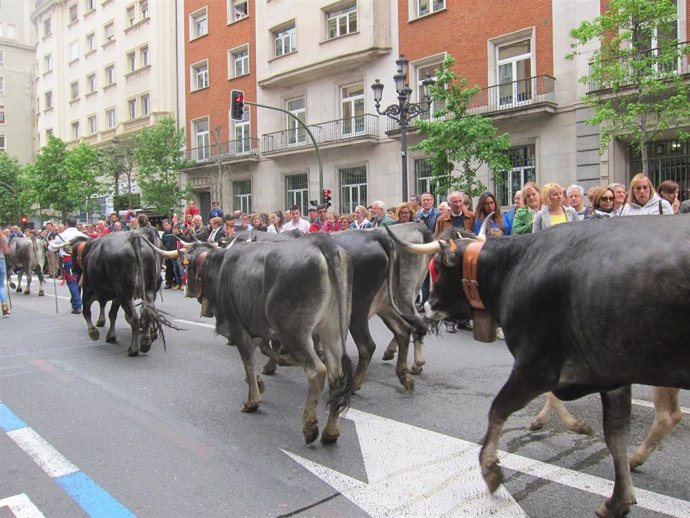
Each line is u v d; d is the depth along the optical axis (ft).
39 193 116.67
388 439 15.31
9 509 12.03
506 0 64.95
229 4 101.19
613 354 9.05
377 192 78.84
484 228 25.38
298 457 14.34
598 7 57.00
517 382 10.82
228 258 17.52
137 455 14.74
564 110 59.93
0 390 21.04
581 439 14.97
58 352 27.45
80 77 144.97
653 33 46.57
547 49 61.57
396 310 18.62
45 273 76.64
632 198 20.45
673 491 12.03
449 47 70.90
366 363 18.67
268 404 18.85
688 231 8.54
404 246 13.24
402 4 75.46
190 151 109.19
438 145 54.24
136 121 123.54
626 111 48.70
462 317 13.60
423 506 11.68
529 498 11.87
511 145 63.72
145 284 25.68
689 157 52.90
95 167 109.91
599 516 10.96
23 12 207.31
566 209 24.73
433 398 18.76
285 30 92.58
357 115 82.99
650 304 8.39
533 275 10.37
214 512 11.66
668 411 12.61
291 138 91.56
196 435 16.05
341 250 14.94
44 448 15.31
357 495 12.23
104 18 134.31
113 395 20.04
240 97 63.21
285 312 14.76
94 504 12.14
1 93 199.21
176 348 27.86
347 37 80.79
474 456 14.05
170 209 99.96
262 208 95.50
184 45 111.04
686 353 8.34
